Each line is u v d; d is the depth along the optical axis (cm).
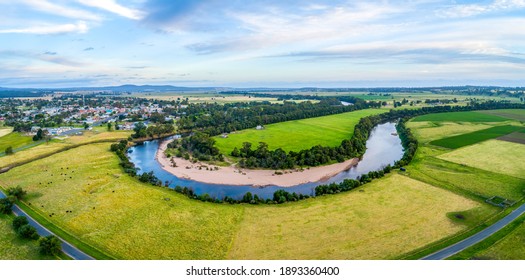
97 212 10294
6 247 8112
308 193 12662
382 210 10194
